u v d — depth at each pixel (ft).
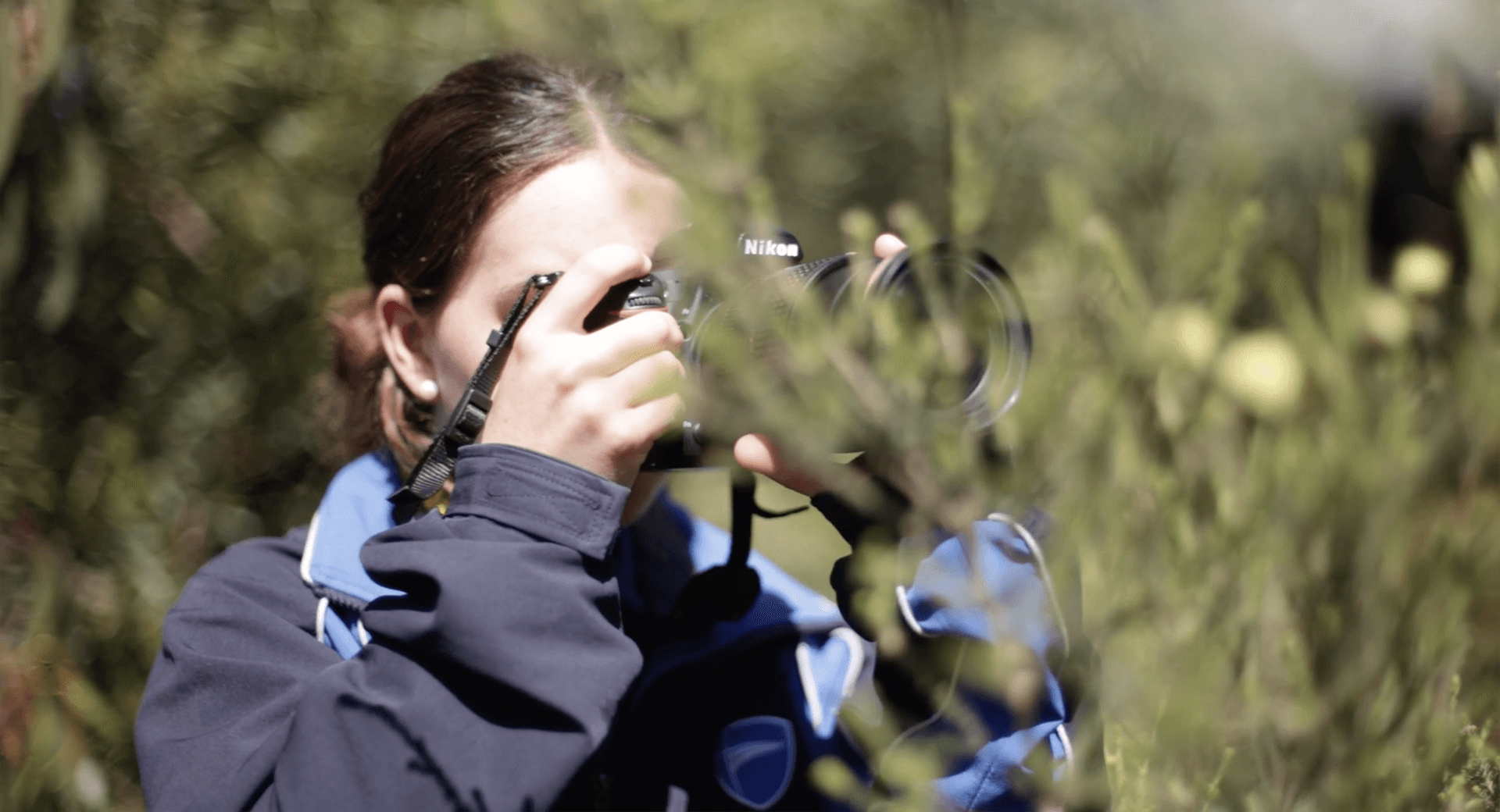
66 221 5.47
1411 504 2.22
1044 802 2.75
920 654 3.11
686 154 2.46
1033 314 2.72
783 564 4.74
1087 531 2.38
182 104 5.95
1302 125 4.85
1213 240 2.32
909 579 2.79
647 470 3.40
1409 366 2.27
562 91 3.67
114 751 5.65
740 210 2.49
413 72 6.36
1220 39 5.11
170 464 6.08
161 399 6.08
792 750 3.67
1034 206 5.49
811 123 9.18
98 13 5.67
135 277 5.96
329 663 3.53
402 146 3.85
